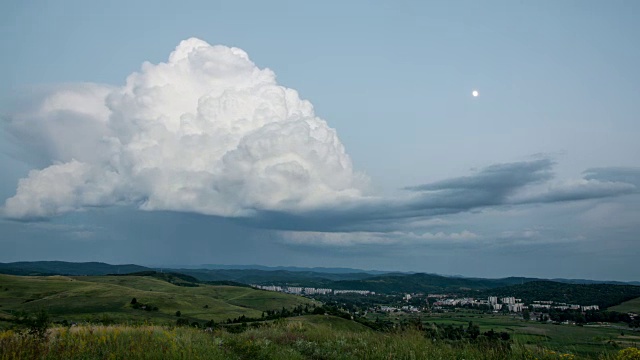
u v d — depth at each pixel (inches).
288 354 569.3
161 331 608.4
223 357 486.6
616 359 428.8
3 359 363.6
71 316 4379.9
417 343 585.6
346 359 561.9
